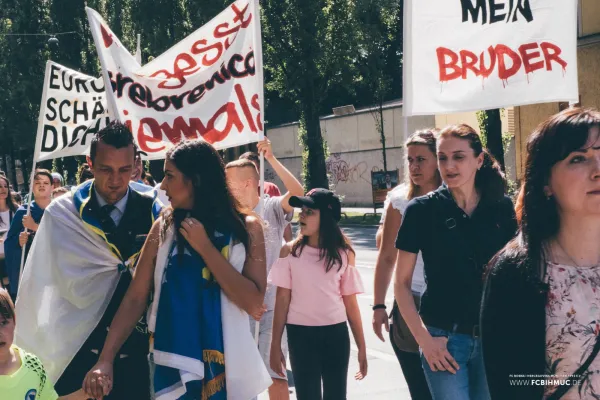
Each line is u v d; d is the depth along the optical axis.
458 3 5.49
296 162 44.09
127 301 3.32
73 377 3.85
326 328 4.83
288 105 50.62
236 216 3.29
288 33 29.25
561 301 2.32
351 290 4.94
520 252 2.38
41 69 39.25
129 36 32.25
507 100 5.56
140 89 5.36
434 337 3.75
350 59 30.83
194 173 3.20
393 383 6.62
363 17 30.08
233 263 3.23
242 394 3.17
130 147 3.75
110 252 3.79
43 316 3.86
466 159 3.75
